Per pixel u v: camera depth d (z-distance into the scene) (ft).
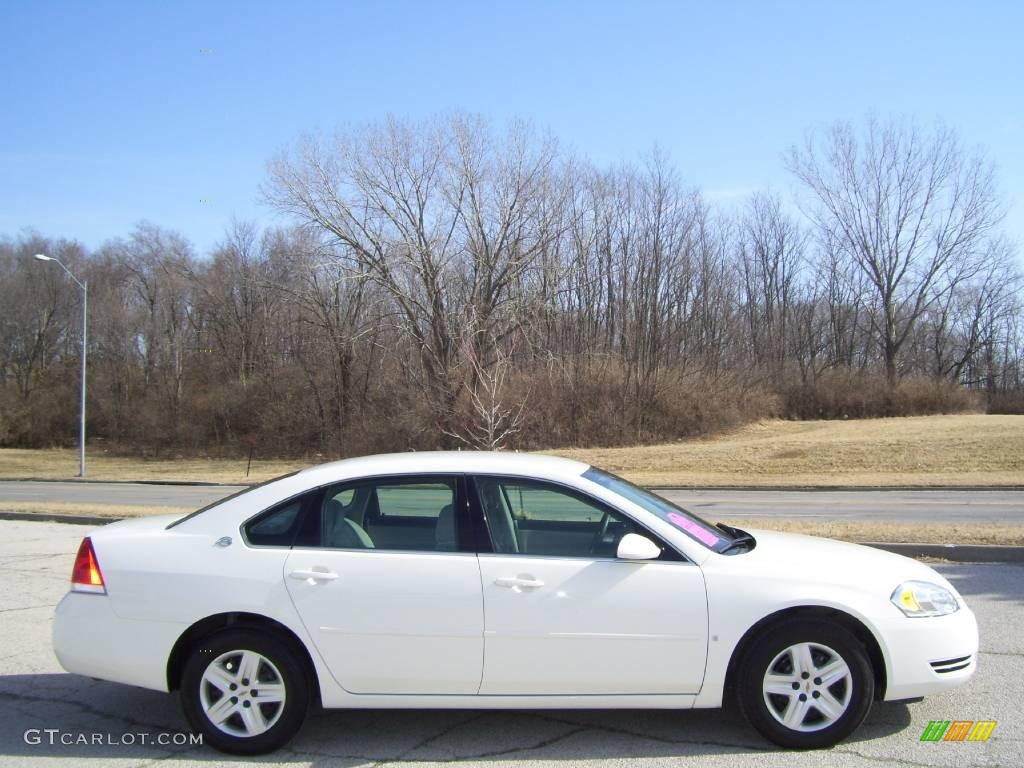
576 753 13.67
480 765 13.32
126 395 173.06
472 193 107.65
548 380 111.14
